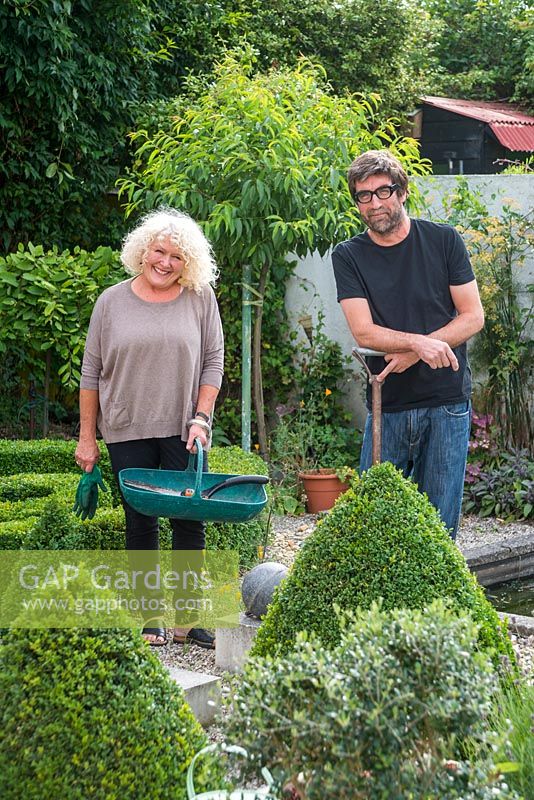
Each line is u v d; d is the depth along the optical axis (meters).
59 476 5.93
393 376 3.79
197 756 2.09
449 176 8.05
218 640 3.96
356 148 7.03
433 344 3.61
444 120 13.45
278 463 8.03
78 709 2.05
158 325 3.99
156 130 9.91
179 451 4.08
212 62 10.85
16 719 2.03
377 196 3.68
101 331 4.05
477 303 3.81
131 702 2.11
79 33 9.61
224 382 8.81
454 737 1.81
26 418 8.88
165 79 10.77
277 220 6.87
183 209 7.12
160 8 10.36
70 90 9.29
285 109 7.04
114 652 2.16
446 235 3.81
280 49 11.49
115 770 2.04
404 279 3.79
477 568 6.02
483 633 2.81
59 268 7.19
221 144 6.71
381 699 1.84
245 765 1.95
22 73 8.83
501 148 13.46
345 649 2.01
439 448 3.79
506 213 7.76
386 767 1.81
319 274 8.67
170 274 3.99
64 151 9.72
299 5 11.77
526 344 7.51
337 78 12.08
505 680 2.77
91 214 10.14
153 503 3.68
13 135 9.24
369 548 2.87
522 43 15.96
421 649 1.92
